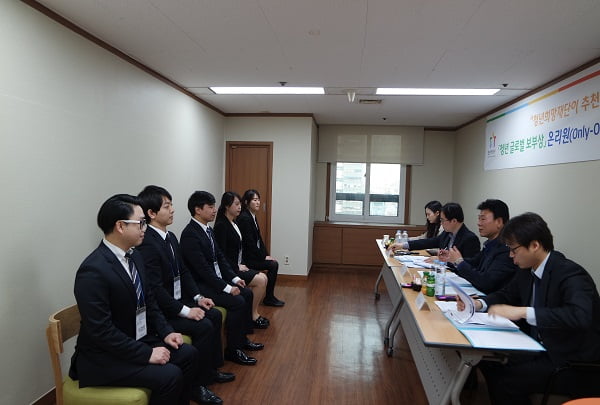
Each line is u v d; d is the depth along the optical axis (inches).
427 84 140.5
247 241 158.2
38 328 85.3
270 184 213.0
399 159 243.0
